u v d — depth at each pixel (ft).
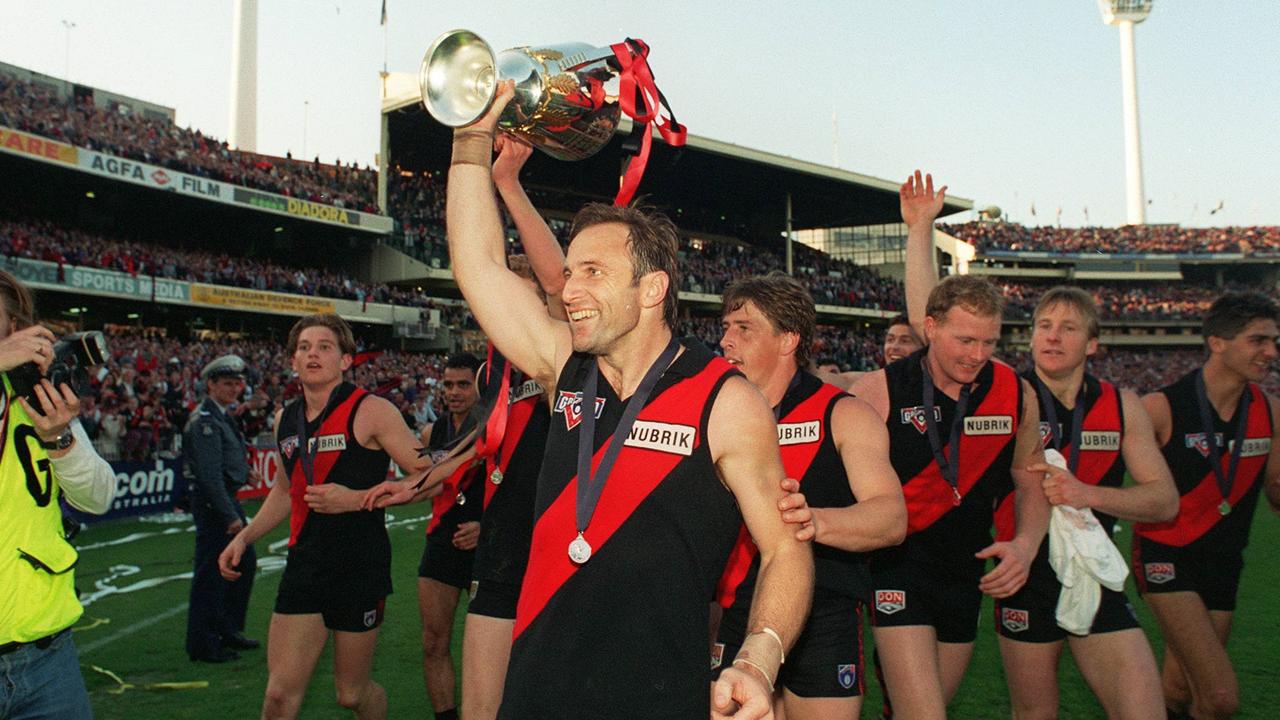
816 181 129.18
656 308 5.94
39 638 7.59
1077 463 10.97
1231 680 11.93
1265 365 11.89
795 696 8.66
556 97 7.06
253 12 157.48
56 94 106.32
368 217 109.50
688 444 5.54
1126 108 251.19
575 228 6.05
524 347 6.63
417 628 21.12
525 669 5.55
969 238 191.72
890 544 8.07
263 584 26.94
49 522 7.80
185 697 15.92
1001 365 10.55
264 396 53.06
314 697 16.17
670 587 5.41
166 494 41.29
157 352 72.28
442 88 6.70
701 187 132.26
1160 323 186.60
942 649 10.39
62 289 82.94
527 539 10.77
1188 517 12.49
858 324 149.69
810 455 8.70
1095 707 15.24
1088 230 204.44
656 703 5.26
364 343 112.78
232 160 107.96
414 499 11.73
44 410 7.39
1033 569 10.53
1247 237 200.85
